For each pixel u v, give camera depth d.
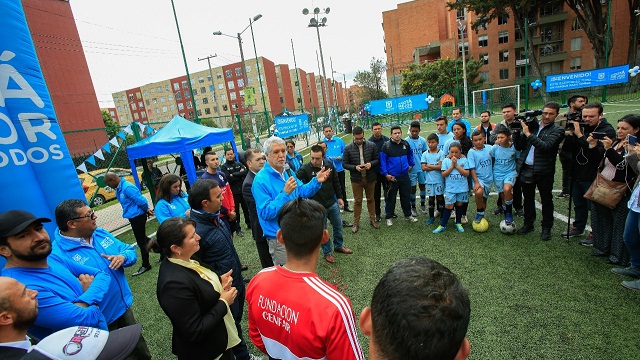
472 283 3.32
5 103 2.27
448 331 0.70
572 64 34.28
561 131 3.69
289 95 71.69
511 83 36.28
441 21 46.72
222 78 66.94
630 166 2.93
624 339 2.37
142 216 4.65
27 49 2.40
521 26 26.70
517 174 4.21
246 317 3.27
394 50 48.38
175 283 1.67
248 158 3.59
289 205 1.44
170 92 71.88
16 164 2.29
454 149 4.44
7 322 1.19
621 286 2.96
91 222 2.14
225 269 2.37
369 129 25.44
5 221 1.55
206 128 7.55
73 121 23.66
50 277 1.71
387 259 4.08
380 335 0.77
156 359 2.82
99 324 1.80
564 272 3.29
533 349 2.38
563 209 4.93
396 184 5.10
